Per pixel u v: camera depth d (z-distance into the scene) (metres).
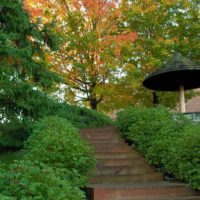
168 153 7.34
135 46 16.05
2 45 9.00
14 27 10.16
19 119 10.16
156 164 7.90
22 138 10.39
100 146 9.27
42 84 10.19
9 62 9.36
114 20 16.27
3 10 9.98
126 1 16.25
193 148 6.37
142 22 16.31
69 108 12.40
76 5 15.62
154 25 16.30
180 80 12.52
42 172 3.76
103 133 10.45
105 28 15.58
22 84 9.47
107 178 7.45
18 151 10.35
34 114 10.09
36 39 10.45
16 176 3.46
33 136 7.11
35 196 3.28
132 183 7.37
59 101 12.20
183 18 16.36
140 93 16.42
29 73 9.87
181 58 12.18
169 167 7.12
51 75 10.38
